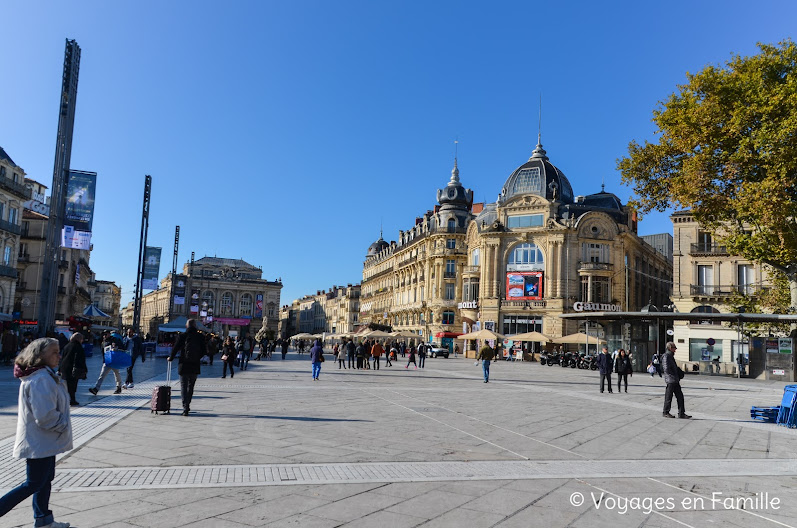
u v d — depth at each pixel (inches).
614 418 556.7
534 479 297.0
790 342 1360.7
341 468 306.3
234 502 241.8
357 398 666.2
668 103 1033.5
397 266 3690.9
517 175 2650.1
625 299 2412.6
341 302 5319.9
